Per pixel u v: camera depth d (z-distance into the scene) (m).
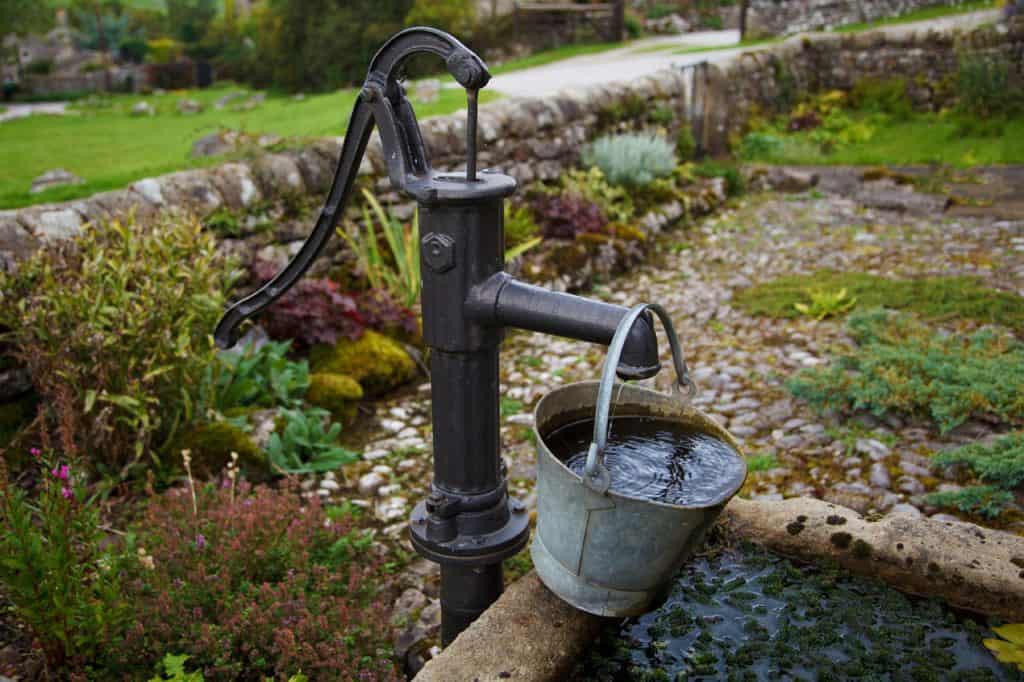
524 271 5.61
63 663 2.32
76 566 2.29
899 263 6.08
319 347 4.49
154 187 4.19
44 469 2.44
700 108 9.48
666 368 4.44
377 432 4.05
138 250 3.51
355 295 4.89
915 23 14.87
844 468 3.35
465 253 1.73
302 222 4.82
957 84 11.36
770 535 2.22
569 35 19.44
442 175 1.79
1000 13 13.44
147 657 2.35
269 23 18.75
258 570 2.64
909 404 3.64
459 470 1.91
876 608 1.99
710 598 2.05
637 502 1.62
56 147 9.23
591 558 1.74
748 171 8.84
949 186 8.38
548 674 1.72
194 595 2.44
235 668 2.26
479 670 1.70
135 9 32.59
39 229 3.63
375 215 5.29
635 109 8.08
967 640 1.90
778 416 3.84
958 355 4.04
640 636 1.94
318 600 2.51
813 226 7.22
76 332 3.14
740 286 5.84
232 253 4.43
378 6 17.75
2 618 2.56
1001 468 3.05
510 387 4.45
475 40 18.22
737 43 16.62
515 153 6.47
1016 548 2.04
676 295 5.73
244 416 3.73
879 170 8.59
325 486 3.52
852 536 2.12
